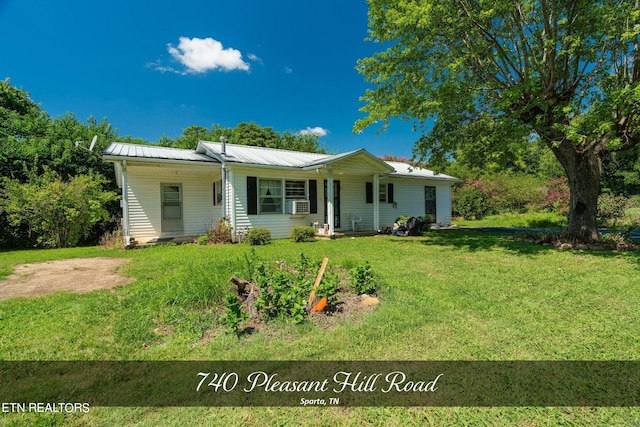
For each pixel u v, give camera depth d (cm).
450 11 784
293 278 485
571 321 340
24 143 1293
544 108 762
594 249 790
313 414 202
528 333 311
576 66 807
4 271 610
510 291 451
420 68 896
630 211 1423
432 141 1001
